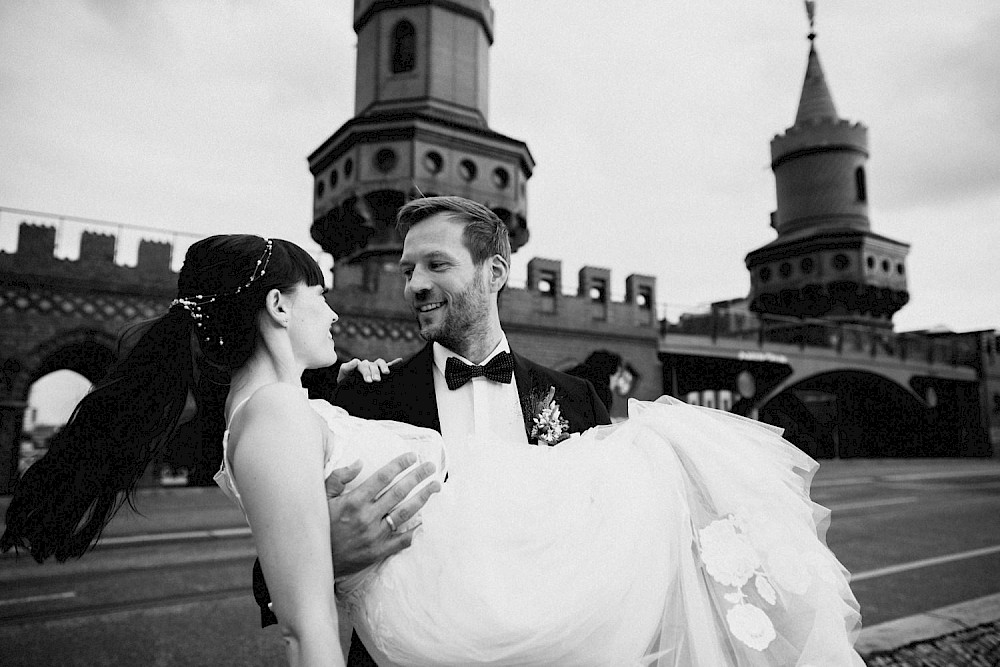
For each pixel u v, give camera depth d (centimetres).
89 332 1510
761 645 121
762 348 2683
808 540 139
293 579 90
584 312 2241
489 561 112
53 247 1492
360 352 1797
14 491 124
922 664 371
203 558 728
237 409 112
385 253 2131
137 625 482
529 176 2452
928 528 988
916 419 3616
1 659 411
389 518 110
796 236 3862
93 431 125
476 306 199
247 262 119
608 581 115
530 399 209
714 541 131
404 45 2370
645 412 155
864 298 3644
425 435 136
